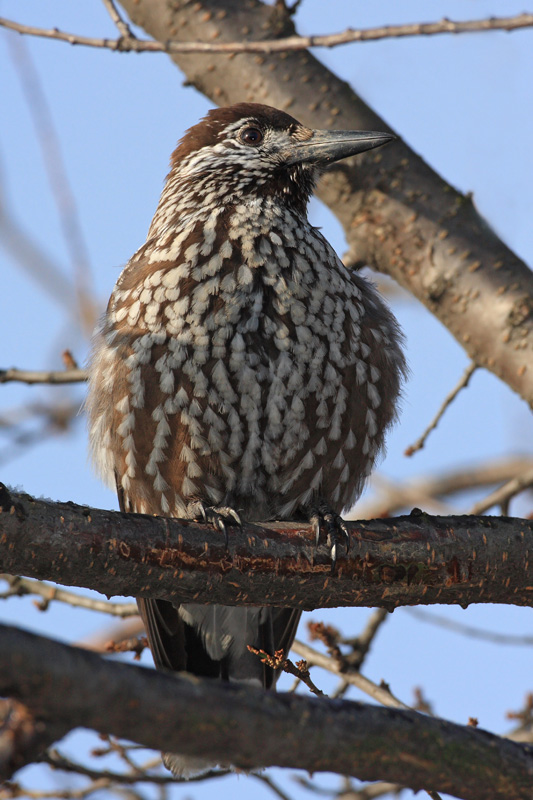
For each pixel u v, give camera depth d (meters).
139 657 11.60
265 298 10.45
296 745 5.57
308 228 11.01
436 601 8.59
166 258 10.62
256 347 10.33
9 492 7.85
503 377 10.95
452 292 11.16
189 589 8.25
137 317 10.47
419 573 8.41
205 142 11.97
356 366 10.72
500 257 11.23
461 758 5.84
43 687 5.06
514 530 8.55
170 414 10.37
